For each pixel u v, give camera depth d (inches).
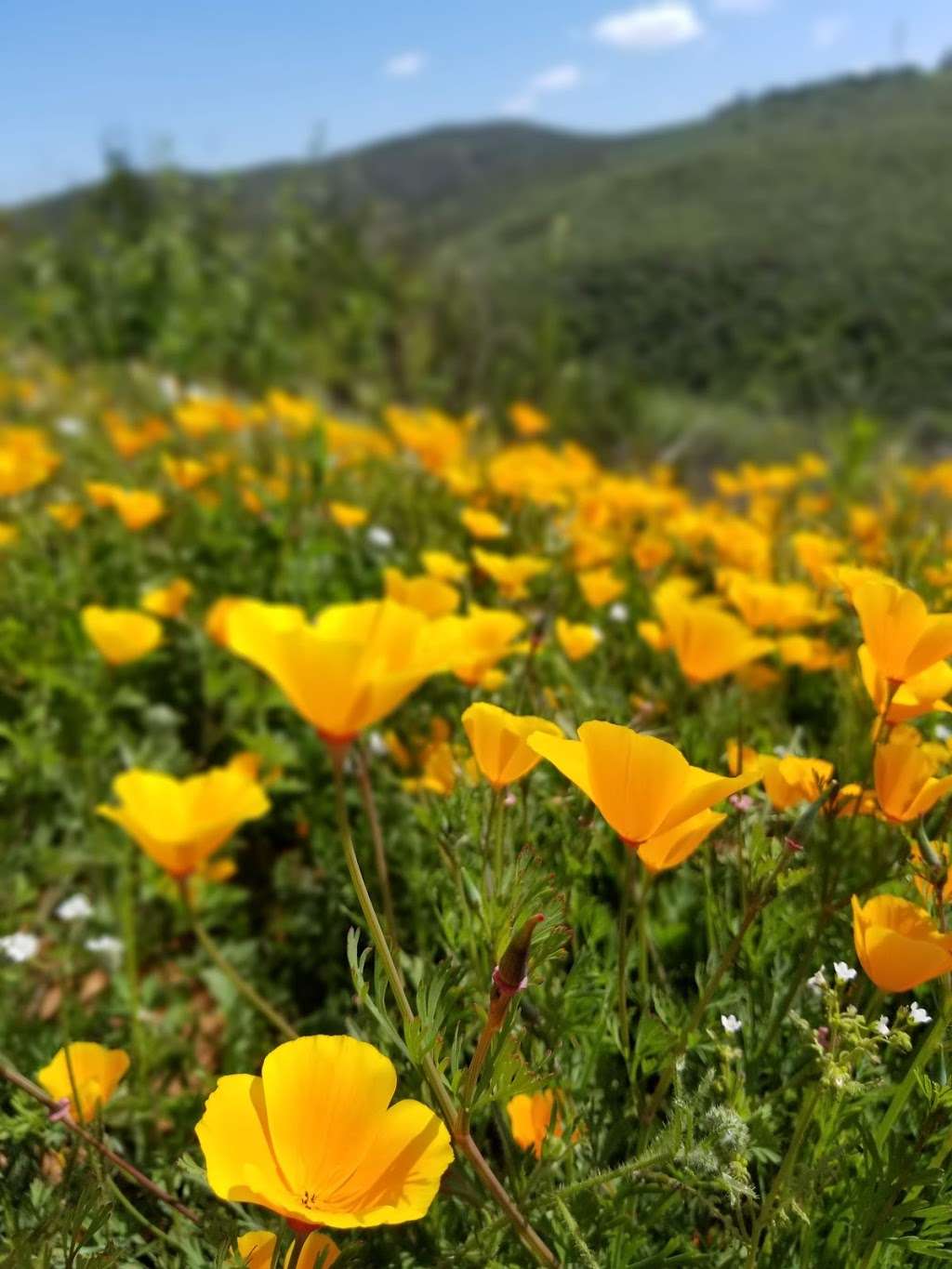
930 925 11.6
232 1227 9.9
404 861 21.7
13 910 21.8
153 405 75.1
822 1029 12.1
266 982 22.4
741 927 12.0
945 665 14.5
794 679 28.4
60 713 27.8
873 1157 11.3
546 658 24.7
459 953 14.8
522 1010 13.6
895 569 24.4
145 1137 16.4
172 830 15.5
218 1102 9.1
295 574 34.7
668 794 10.7
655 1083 14.2
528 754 12.1
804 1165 11.9
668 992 14.6
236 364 128.0
